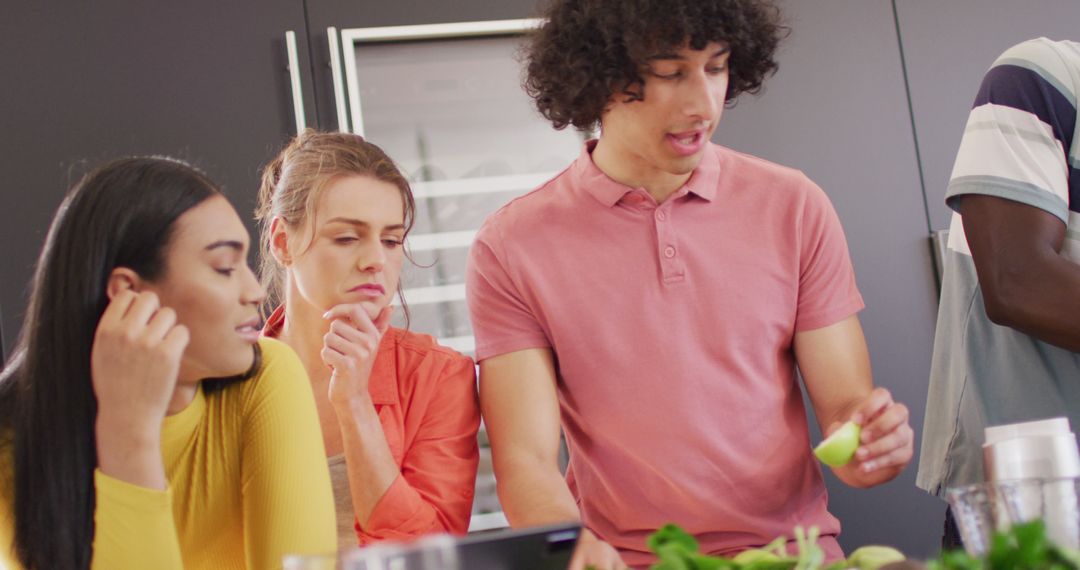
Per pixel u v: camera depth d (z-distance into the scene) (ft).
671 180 5.87
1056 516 3.54
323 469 5.18
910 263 9.69
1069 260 5.66
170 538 4.49
